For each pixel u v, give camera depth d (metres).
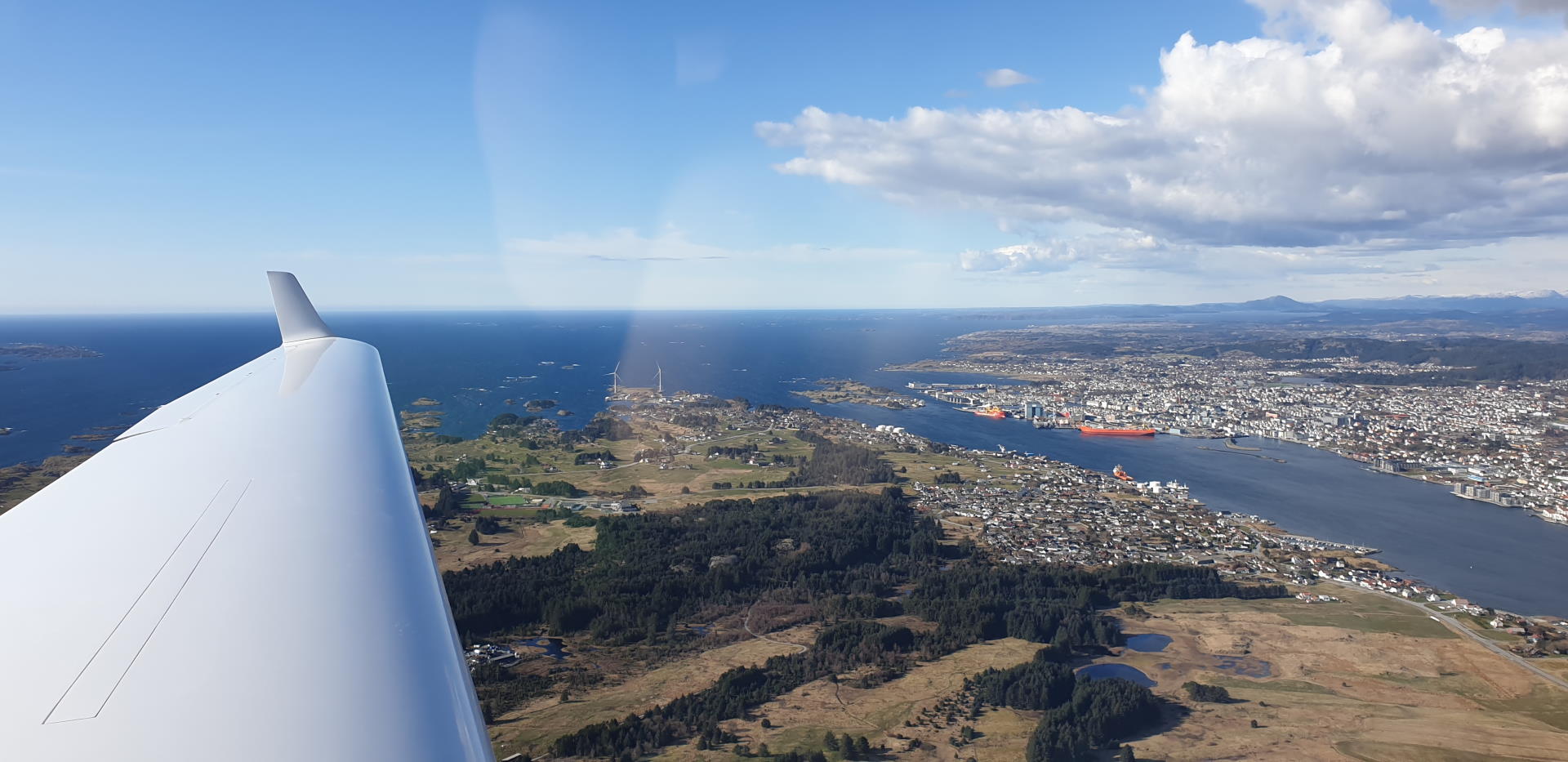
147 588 6.16
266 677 4.70
